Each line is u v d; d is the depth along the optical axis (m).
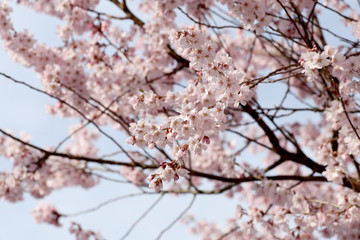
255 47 7.90
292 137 5.08
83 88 5.50
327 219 4.64
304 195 5.01
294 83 6.83
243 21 4.06
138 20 5.67
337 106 4.18
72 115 6.15
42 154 6.07
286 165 8.12
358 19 4.04
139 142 2.98
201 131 2.88
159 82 5.68
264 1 4.08
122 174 6.66
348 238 5.09
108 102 5.94
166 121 2.88
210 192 5.22
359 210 4.36
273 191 5.14
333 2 5.87
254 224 5.11
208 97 3.49
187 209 5.09
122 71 5.55
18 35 5.25
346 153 4.60
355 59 3.33
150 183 2.93
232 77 3.09
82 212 5.30
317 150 4.86
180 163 2.94
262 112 4.52
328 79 4.33
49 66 5.30
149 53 6.03
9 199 5.90
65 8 5.51
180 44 3.09
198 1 5.60
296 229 4.78
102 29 5.71
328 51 3.03
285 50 5.04
